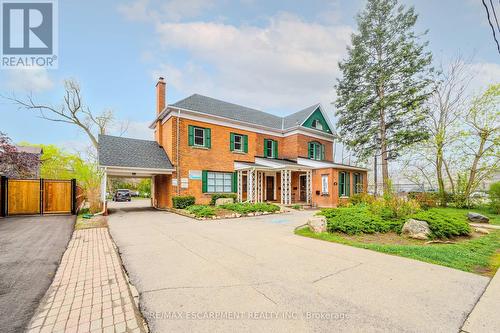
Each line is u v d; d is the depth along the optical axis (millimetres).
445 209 13742
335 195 17203
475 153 14344
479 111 13945
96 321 2717
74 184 13375
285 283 3660
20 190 12367
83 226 9148
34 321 2746
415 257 4887
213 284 3646
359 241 6477
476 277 3840
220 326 2531
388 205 8539
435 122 15898
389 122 18562
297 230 8023
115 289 3564
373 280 3746
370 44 19625
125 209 16328
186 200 14328
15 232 8039
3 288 3662
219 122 17250
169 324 2586
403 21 17984
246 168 16594
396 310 2830
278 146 21188
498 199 12367
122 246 6051
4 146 13086
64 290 3564
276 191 19750
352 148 21000
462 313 2750
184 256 5141
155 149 16547
